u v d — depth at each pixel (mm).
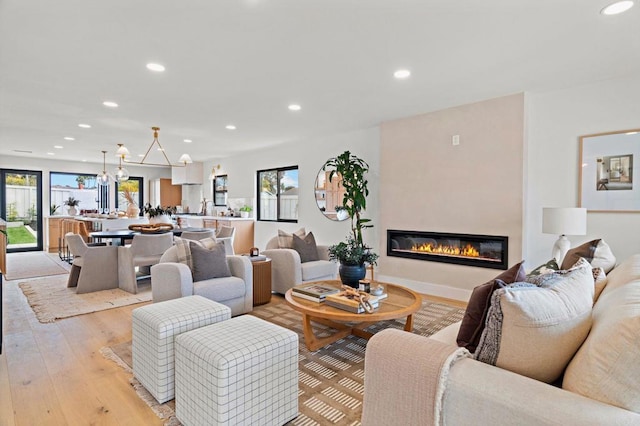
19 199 8391
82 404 1938
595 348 971
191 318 2074
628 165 3176
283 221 7043
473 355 1227
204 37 2432
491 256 3879
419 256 4496
